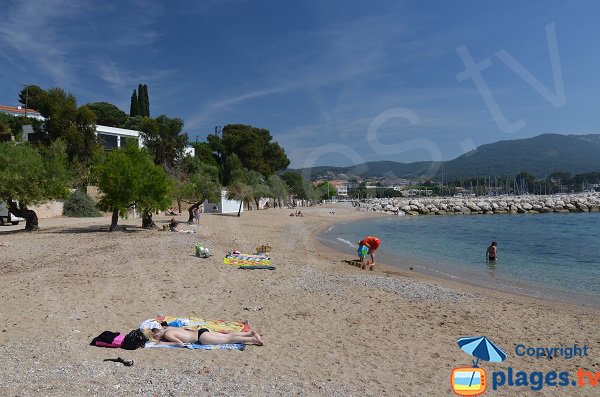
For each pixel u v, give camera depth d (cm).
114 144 6931
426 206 10062
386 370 789
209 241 2672
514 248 3416
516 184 17788
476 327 1122
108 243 2398
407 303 1344
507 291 1741
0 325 956
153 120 7094
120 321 1007
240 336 888
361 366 803
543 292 1742
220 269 1745
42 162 3117
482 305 1373
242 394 639
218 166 9125
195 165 7275
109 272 1581
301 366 782
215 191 4241
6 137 5881
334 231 4884
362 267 2156
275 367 767
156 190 3194
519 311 1320
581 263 2592
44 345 823
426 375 774
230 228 4006
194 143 9131
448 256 2873
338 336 984
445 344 962
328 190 12662
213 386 660
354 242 3700
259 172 9594
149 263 1788
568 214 9319
